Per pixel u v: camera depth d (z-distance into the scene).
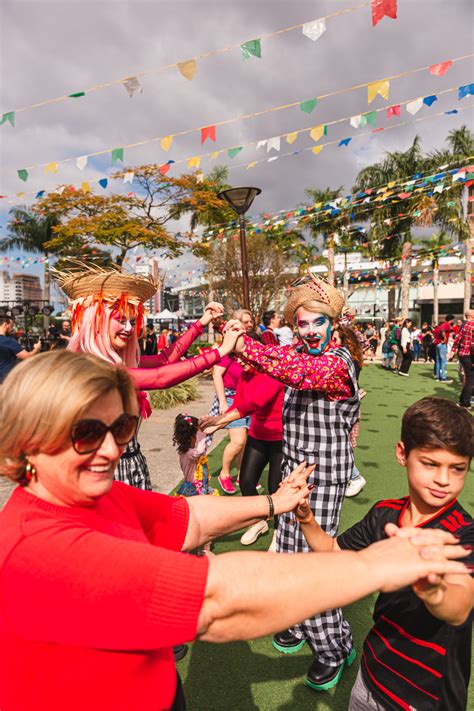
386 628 1.40
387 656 1.39
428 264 34.50
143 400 2.37
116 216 16.36
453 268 34.28
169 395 9.56
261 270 23.75
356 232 27.66
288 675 2.32
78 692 0.75
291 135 5.72
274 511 1.28
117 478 2.34
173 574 0.70
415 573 0.72
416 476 1.33
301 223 14.95
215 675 2.33
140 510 1.10
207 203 17.17
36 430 0.79
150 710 0.82
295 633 2.47
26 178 6.00
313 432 2.19
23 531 0.77
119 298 2.32
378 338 23.44
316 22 3.85
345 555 0.75
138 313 2.43
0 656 0.75
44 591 0.70
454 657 1.32
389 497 4.49
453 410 1.31
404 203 25.55
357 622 2.72
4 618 0.73
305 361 2.06
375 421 8.02
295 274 24.86
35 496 0.84
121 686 0.78
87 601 0.69
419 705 1.33
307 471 1.36
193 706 2.13
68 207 16.97
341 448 2.20
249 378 3.43
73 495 0.84
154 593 0.69
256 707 2.12
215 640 0.72
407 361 14.84
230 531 1.21
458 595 0.93
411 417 1.34
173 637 0.69
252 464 3.46
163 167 6.37
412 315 37.84
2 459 0.83
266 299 23.89
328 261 28.69
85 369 0.83
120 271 2.44
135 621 0.68
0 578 0.73
